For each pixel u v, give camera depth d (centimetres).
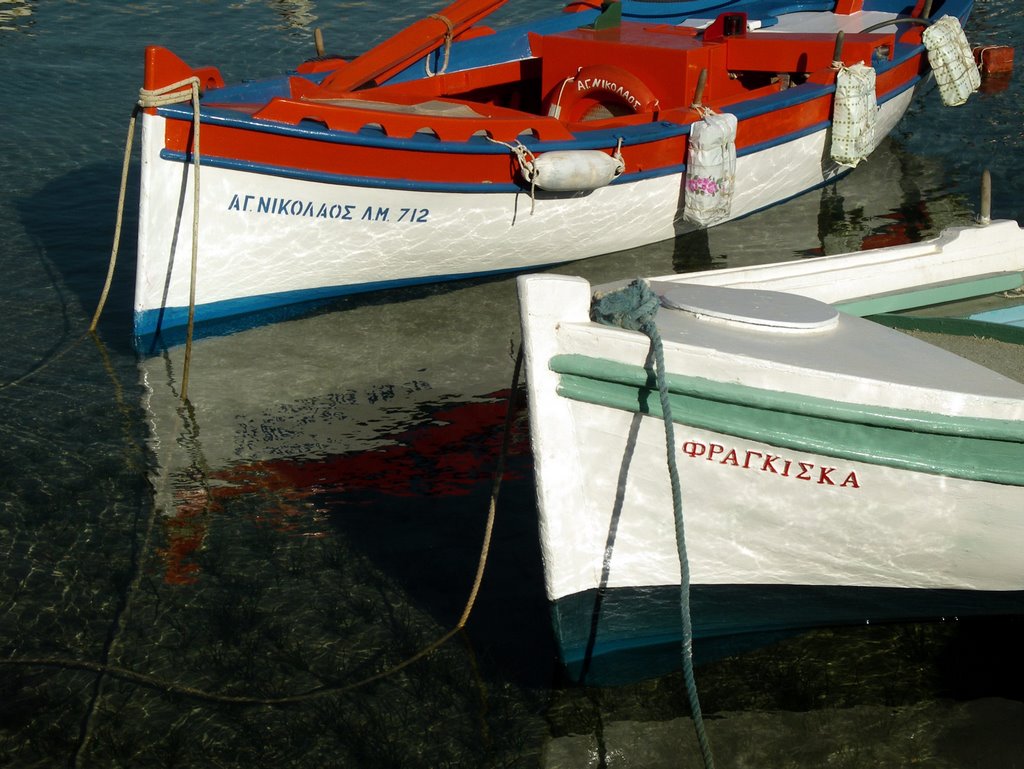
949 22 1058
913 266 615
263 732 449
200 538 564
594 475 459
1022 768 432
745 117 884
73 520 575
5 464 619
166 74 699
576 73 920
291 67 1273
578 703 470
